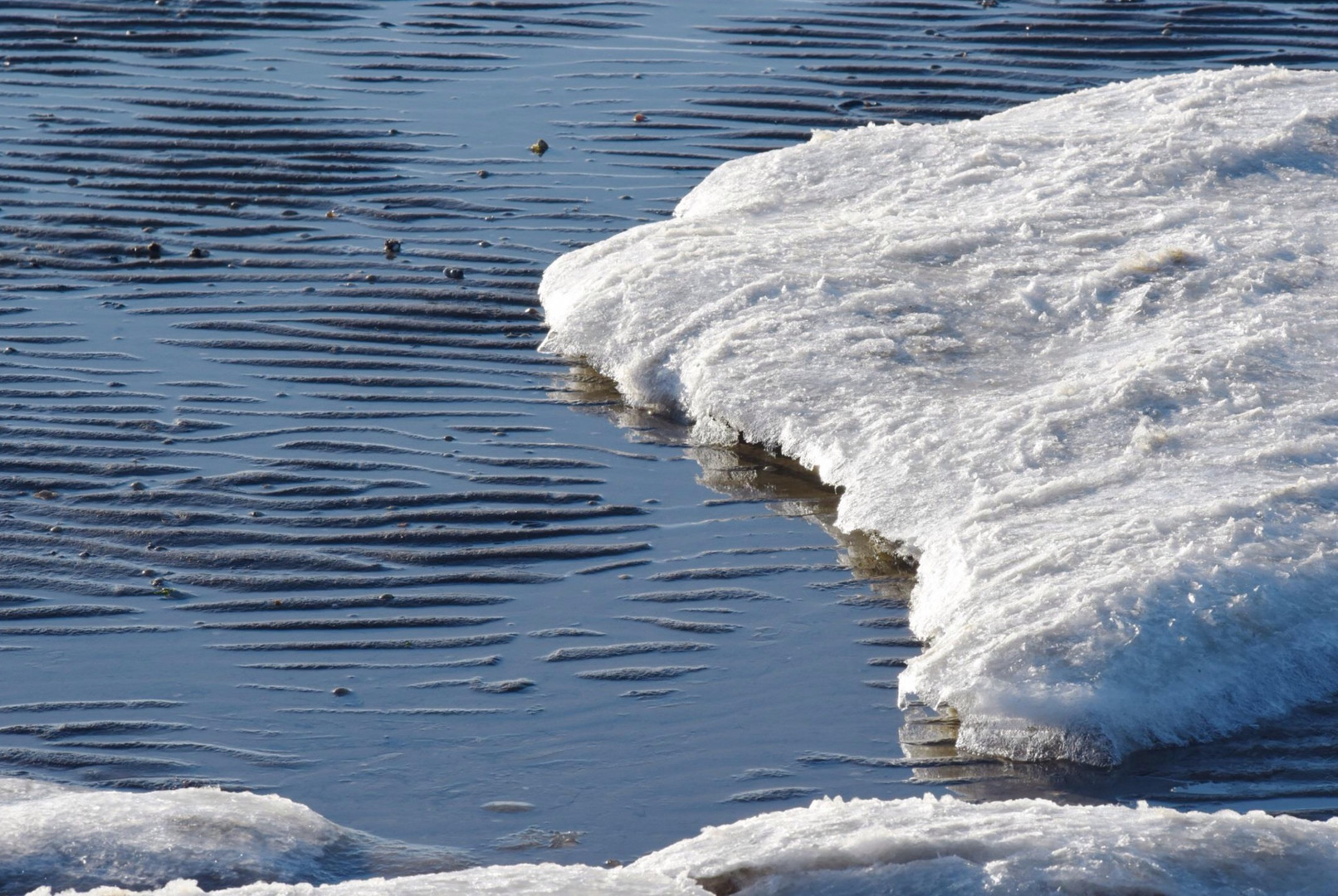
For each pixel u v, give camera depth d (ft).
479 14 96.37
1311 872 24.97
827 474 44.73
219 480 46.52
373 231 67.51
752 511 44.78
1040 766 32.71
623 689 36.01
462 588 40.60
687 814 31.50
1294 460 40.52
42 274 63.00
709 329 52.31
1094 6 93.04
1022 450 42.57
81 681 36.37
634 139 77.10
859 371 48.32
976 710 33.78
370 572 41.39
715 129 78.07
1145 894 24.21
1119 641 34.32
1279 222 54.49
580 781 32.71
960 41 88.38
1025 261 53.62
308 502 45.29
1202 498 38.88
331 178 73.00
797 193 62.85
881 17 93.15
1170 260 52.03
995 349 48.93
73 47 89.71
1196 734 33.30
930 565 39.19
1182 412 43.34
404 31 93.35
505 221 68.33
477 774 32.94
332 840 29.58
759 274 54.39
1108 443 42.45
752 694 35.81
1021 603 35.78
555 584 40.86
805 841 25.88
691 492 46.11
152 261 64.49
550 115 80.48
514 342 57.31
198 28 92.94
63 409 51.19
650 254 57.93
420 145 76.79
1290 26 88.79
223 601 40.01
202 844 28.07
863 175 63.36
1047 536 38.22
